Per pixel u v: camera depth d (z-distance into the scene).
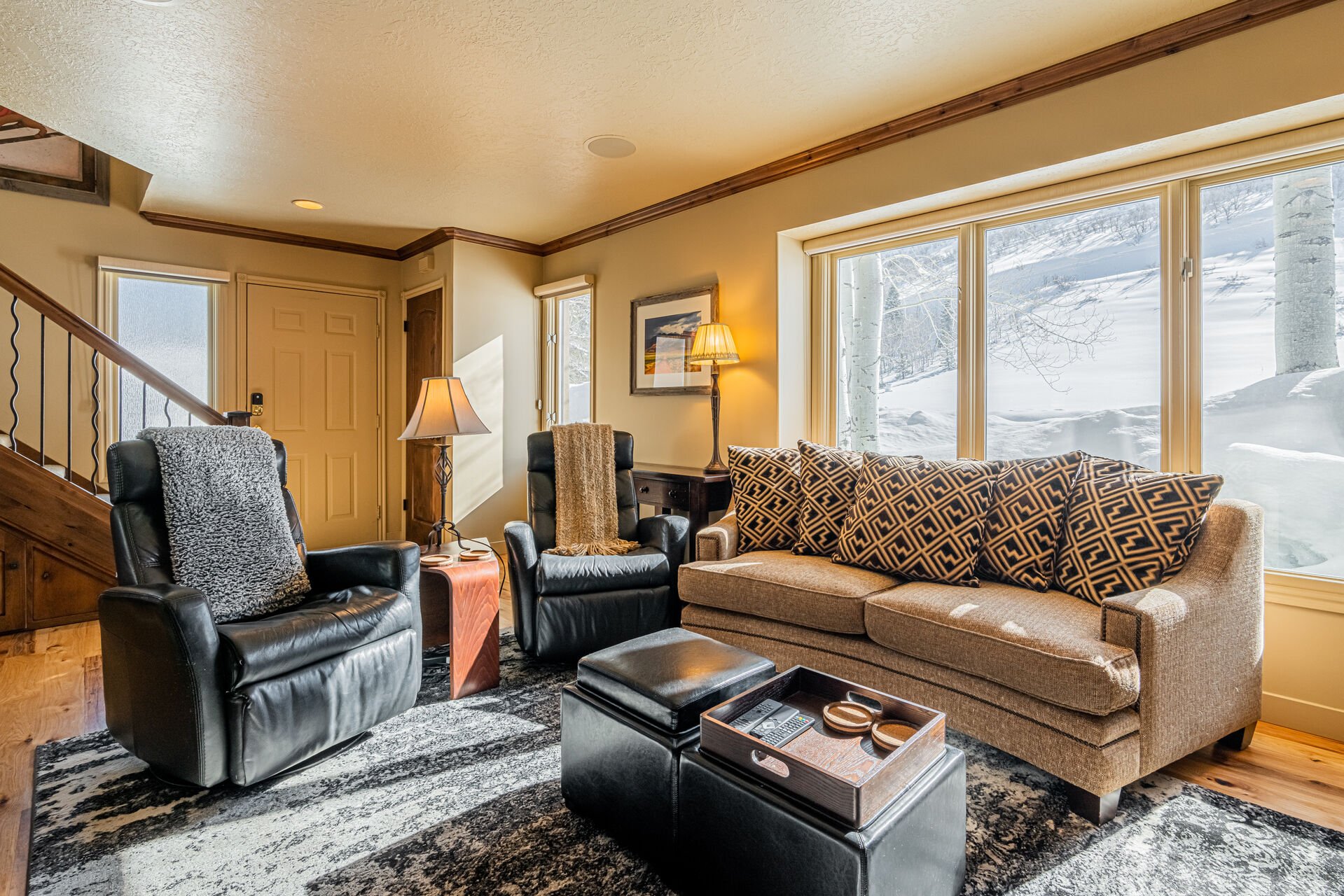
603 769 1.59
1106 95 2.35
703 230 3.78
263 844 1.56
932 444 3.11
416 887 1.42
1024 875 1.47
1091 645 1.68
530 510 3.32
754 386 3.53
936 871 1.29
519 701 2.39
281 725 1.80
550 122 2.88
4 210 3.80
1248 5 2.04
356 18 2.13
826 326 3.50
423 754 2.00
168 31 2.20
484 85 2.57
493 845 1.57
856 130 2.97
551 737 2.11
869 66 2.43
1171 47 2.20
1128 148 2.31
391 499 5.25
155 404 4.26
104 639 1.89
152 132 2.99
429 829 1.63
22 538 3.07
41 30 2.19
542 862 1.51
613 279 4.39
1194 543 1.97
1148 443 2.49
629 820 1.53
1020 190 2.73
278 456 2.53
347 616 2.01
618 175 3.53
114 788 1.80
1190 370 2.39
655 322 4.06
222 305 4.50
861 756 1.33
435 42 2.28
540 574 2.68
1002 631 1.80
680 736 1.44
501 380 4.83
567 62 2.41
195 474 2.15
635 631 2.79
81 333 3.09
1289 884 1.44
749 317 3.54
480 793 1.79
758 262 3.49
